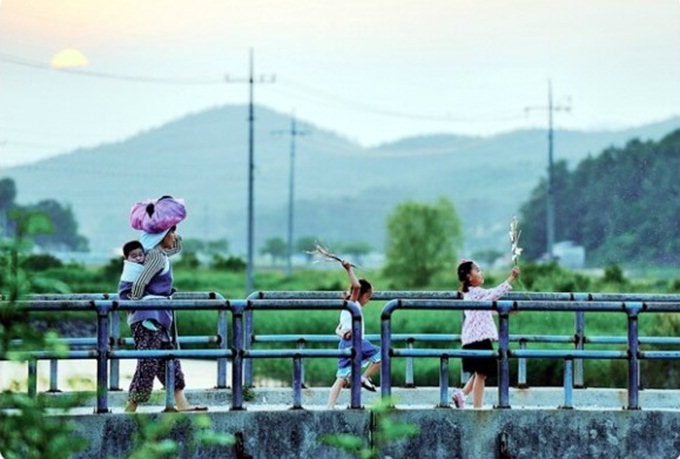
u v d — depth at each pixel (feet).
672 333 230.48
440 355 104.58
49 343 81.87
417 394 124.36
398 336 125.08
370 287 119.03
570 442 105.29
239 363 102.89
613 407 119.96
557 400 125.70
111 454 100.12
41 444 82.64
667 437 106.01
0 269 79.51
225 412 102.32
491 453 104.42
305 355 103.55
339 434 103.09
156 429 91.76
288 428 102.83
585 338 124.98
